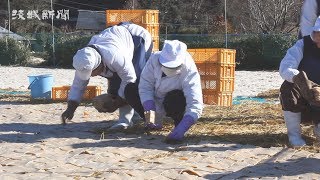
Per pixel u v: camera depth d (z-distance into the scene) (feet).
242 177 14.53
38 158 16.56
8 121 24.88
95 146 18.49
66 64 93.71
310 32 18.70
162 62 19.08
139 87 20.03
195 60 30.53
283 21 116.26
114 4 185.26
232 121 24.03
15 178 14.26
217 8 154.20
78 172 14.97
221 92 30.37
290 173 14.89
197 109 19.21
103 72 21.29
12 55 96.63
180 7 156.76
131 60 21.80
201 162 16.15
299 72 16.97
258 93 42.91
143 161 16.25
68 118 21.61
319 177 14.47
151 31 29.81
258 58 86.28
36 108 29.40
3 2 181.47
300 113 18.49
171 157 16.84
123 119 22.24
